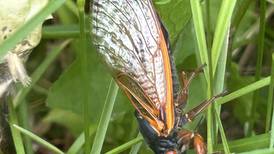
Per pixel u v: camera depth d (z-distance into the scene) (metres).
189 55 0.19
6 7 0.16
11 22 0.16
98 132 0.16
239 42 0.22
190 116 0.16
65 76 0.21
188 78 0.18
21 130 0.17
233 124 0.24
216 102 0.16
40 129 0.25
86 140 0.17
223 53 0.16
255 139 0.16
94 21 0.15
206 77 0.16
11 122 0.17
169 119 0.16
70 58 0.25
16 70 0.16
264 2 0.19
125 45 0.15
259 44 0.19
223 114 0.24
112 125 0.21
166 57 0.15
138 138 0.17
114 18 0.15
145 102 0.15
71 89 0.21
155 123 0.16
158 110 0.15
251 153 0.15
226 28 0.16
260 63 0.19
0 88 0.17
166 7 0.17
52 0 0.14
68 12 0.24
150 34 0.15
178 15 0.17
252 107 0.20
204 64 0.16
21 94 0.19
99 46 0.15
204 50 0.16
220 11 0.16
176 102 0.16
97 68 0.20
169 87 0.15
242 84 0.21
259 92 0.21
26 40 0.16
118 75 0.15
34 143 0.24
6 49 0.14
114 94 0.16
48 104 0.21
